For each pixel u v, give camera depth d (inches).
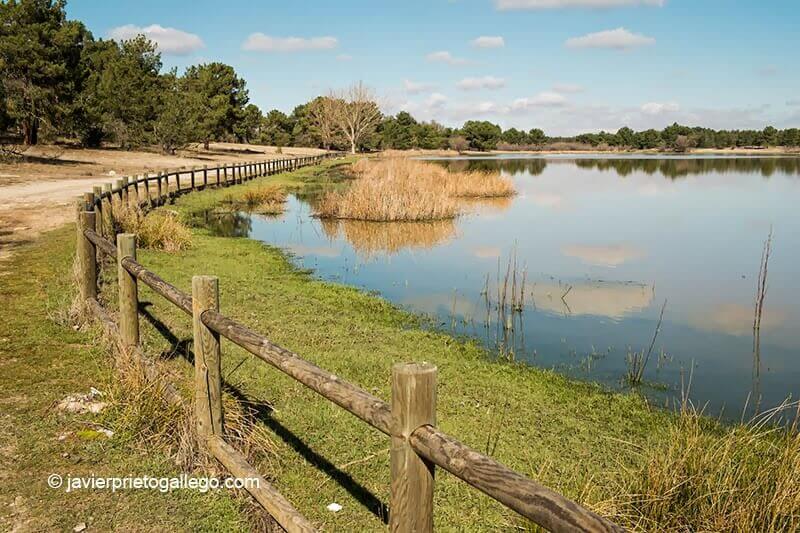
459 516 151.4
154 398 167.8
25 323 253.0
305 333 301.1
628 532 58.4
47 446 156.4
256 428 168.7
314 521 141.5
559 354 322.0
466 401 236.1
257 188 1058.7
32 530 124.7
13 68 1206.9
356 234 724.7
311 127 3484.3
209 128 2066.9
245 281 415.5
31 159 1227.9
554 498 64.5
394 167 1264.8
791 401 266.1
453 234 744.3
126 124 1765.5
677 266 569.0
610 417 233.9
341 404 99.8
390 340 309.4
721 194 1301.7
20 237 467.8
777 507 129.0
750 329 374.6
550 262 582.2
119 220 486.9
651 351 330.6
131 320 206.1
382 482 161.2
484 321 378.3
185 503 137.3
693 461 149.5
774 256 617.3
